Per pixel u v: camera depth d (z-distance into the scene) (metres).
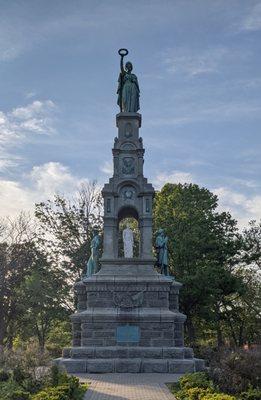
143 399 20.28
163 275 35.69
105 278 34.91
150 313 33.72
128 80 40.81
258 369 21.48
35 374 22.84
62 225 58.31
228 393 20.67
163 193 60.25
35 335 73.62
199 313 52.78
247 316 65.50
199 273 48.25
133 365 31.02
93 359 31.70
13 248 63.75
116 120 39.81
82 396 20.72
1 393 20.03
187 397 19.73
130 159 38.69
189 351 33.03
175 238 51.34
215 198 59.66
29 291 57.81
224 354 26.61
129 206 37.88
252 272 66.19
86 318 33.62
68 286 56.72
